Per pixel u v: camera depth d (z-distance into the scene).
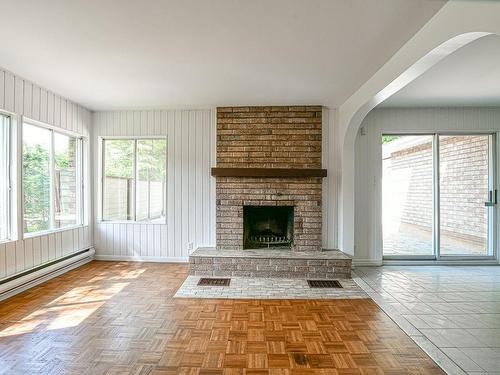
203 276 4.10
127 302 3.18
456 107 4.77
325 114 4.63
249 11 2.12
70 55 2.86
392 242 5.09
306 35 2.46
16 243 3.43
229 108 4.62
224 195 4.57
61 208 4.38
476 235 4.93
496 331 2.59
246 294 3.44
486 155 4.95
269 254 4.25
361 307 3.10
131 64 3.07
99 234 4.99
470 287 3.72
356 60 2.94
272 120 4.57
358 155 4.77
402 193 5.15
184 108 4.76
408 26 2.31
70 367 2.04
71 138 4.63
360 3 2.01
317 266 4.07
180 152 4.85
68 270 4.35
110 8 2.09
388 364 2.11
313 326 2.67
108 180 5.07
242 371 2.01
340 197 4.60
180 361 2.12
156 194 4.99
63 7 2.08
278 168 4.49
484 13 1.69
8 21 2.26
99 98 4.26
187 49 2.73
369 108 3.82
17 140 3.46
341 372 2.01
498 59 2.94
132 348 2.28
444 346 2.34
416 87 3.80
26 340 2.39
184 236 4.86
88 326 2.63
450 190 4.91
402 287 3.72
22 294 3.39
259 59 2.93
